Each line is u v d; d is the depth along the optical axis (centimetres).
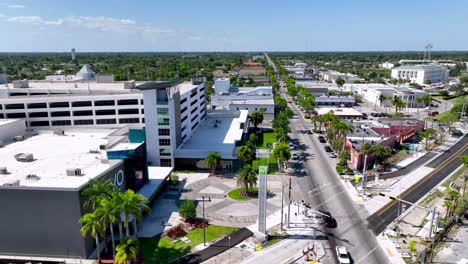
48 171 7012
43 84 15550
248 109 18700
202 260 6250
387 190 9331
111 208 5494
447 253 6425
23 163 7519
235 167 11169
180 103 11594
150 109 10506
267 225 7494
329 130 13750
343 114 17400
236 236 7038
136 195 5791
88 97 12612
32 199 6084
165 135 10694
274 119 17125
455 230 7275
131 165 7869
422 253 5931
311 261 6206
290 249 6606
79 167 7262
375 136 12725
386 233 7138
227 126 14775
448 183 9850
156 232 7181
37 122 12394
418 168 11062
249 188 9412
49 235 6244
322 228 7362
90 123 12875
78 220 6088
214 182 9906
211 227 7388
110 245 6694
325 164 11362
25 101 12088
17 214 6191
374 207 8325
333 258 6316
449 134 15450
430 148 13238
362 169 10806
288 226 7412
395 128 13788
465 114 18375
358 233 7156
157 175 9325
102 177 6681
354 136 12712
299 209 8200
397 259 6253
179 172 10744
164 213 8019
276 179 10069
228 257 6344
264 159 11769
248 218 7775
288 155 10200
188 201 7725
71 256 6278
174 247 6650
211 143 12150
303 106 19800
